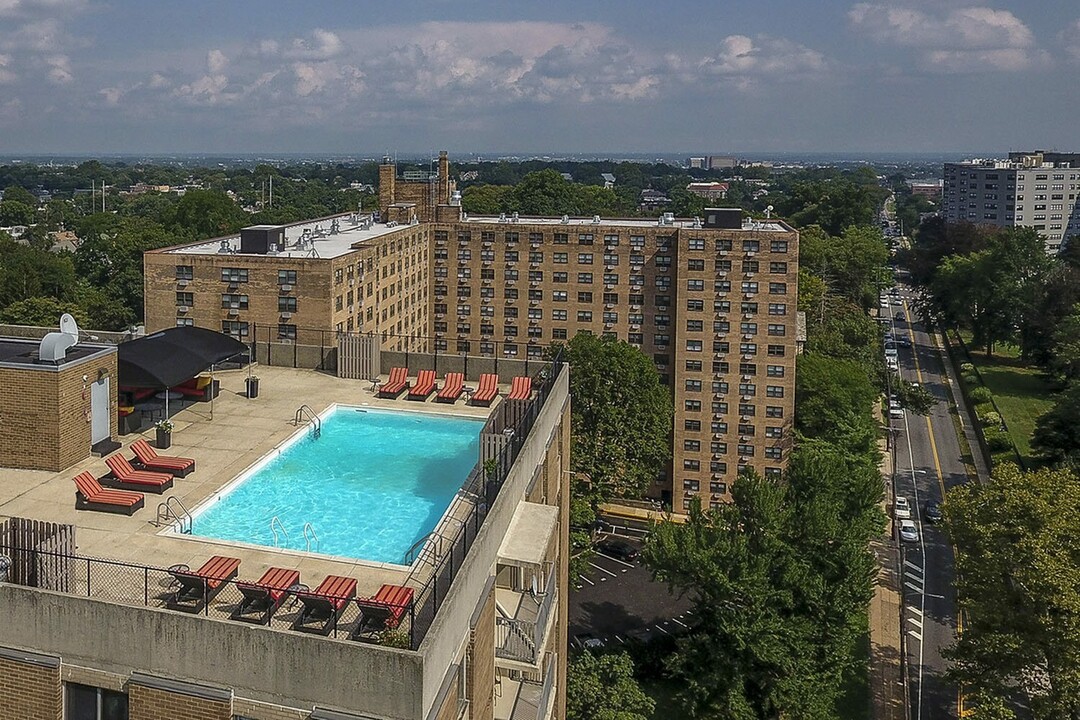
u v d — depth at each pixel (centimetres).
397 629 2006
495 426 3350
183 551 2573
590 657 5294
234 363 5050
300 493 3206
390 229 10631
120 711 1950
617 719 4766
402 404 4331
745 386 9912
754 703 5256
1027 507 4772
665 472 10338
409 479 3384
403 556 2677
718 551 5184
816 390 9838
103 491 2919
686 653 5288
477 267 10994
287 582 2289
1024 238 15862
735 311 9812
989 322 15612
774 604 5141
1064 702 4444
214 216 16500
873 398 10425
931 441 11594
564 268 10688
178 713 1859
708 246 9781
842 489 6091
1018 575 4662
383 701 1769
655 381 8344
